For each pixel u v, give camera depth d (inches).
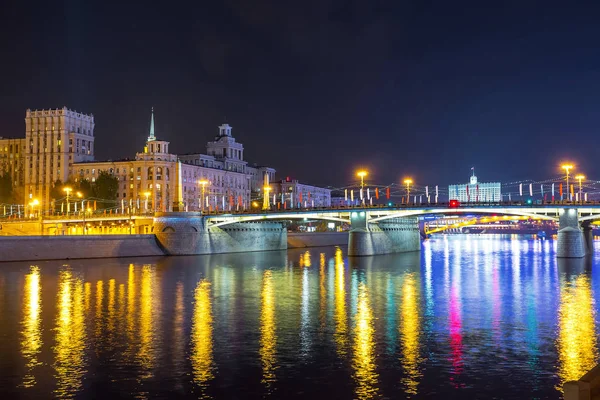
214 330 2322.8
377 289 3518.7
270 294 3304.6
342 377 1732.3
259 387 1652.3
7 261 5388.8
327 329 2341.3
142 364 1862.7
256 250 7662.4
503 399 1555.1
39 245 5684.1
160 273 4456.2
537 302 2997.0
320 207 6678.2
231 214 6850.4
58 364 1862.7
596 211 5693.9
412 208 6146.7
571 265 5083.7
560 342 2119.8
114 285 3683.6
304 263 5502.0
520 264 5378.9
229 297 3181.6
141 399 1571.1
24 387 1657.2
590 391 1011.3
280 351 2007.9
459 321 2496.3
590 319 2532.0
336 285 3715.6
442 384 1668.3
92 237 6082.7
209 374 1763.0
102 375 1754.4
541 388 1631.4
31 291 3390.7
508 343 2107.5
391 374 1755.7
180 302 3002.0
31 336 2223.2
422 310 2768.2
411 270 4793.3
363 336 2219.5
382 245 6939.0
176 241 6692.9
